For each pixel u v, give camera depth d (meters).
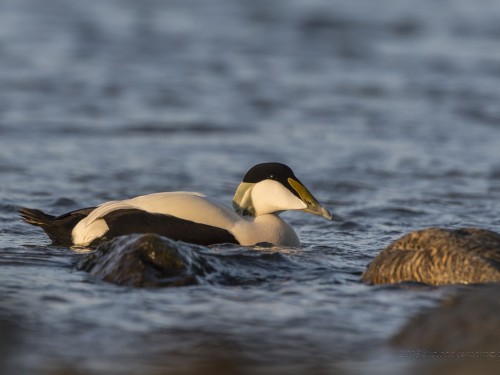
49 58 27.66
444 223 13.02
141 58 28.31
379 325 7.86
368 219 13.33
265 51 29.89
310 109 22.75
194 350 7.28
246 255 10.04
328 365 6.98
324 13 35.75
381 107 22.95
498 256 8.84
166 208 10.66
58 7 35.75
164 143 19.17
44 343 7.35
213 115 21.97
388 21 34.56
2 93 23.25
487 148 18.84
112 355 7.13
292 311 8.26
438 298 8.51
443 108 22.84
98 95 23.61
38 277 9.32
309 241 11.68
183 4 37.22
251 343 7.43
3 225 12.30
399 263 9.16
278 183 11.28
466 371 6.64
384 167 17.19
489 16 35.78
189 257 9.34
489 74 26.86
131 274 9.06
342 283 9.29
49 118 21.00
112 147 18.61
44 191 14.85
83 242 10.66
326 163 17.53
